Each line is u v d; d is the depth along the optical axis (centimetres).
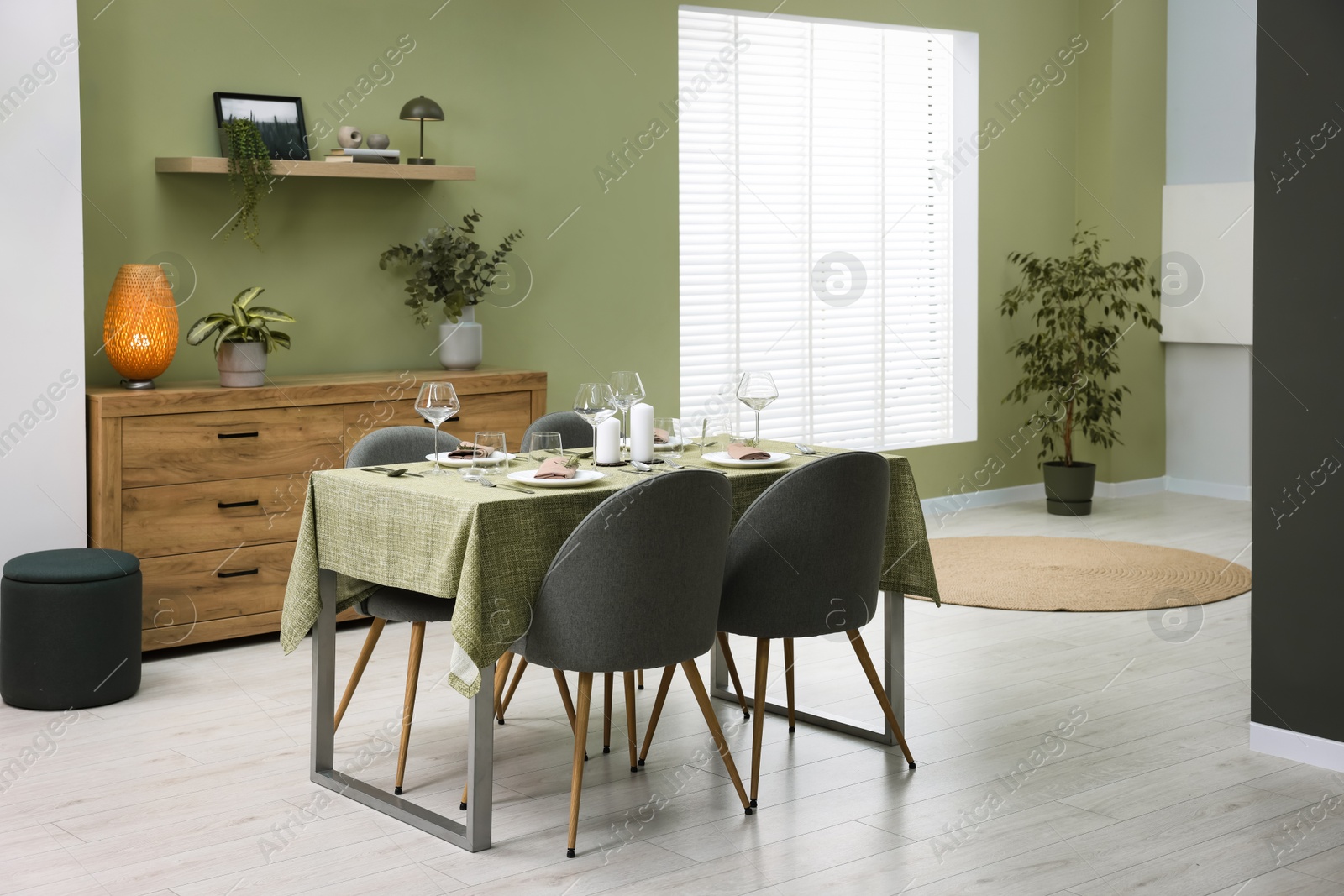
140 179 473
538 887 270
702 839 295
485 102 554
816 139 681
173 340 453
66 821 304
